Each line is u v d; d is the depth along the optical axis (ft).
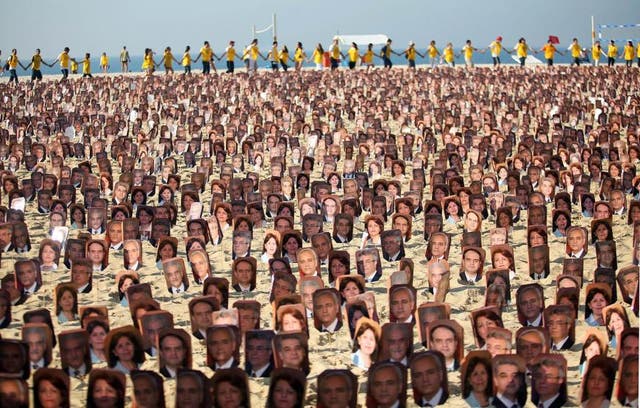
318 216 33.27
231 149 53.16
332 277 28.35
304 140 60.03
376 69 114.42
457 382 21.40
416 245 34.24
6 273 31.35
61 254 33.42
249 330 21.93
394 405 19.62
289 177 41.65
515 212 36.88
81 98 84.23
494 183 41.01
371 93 84.89
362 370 22.29
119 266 31.96
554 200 38.93
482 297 28.07
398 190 40.16
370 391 19.60
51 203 39.93
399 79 97.09
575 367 22.33
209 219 34.60
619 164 44.75
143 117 69.77
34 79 118.11
